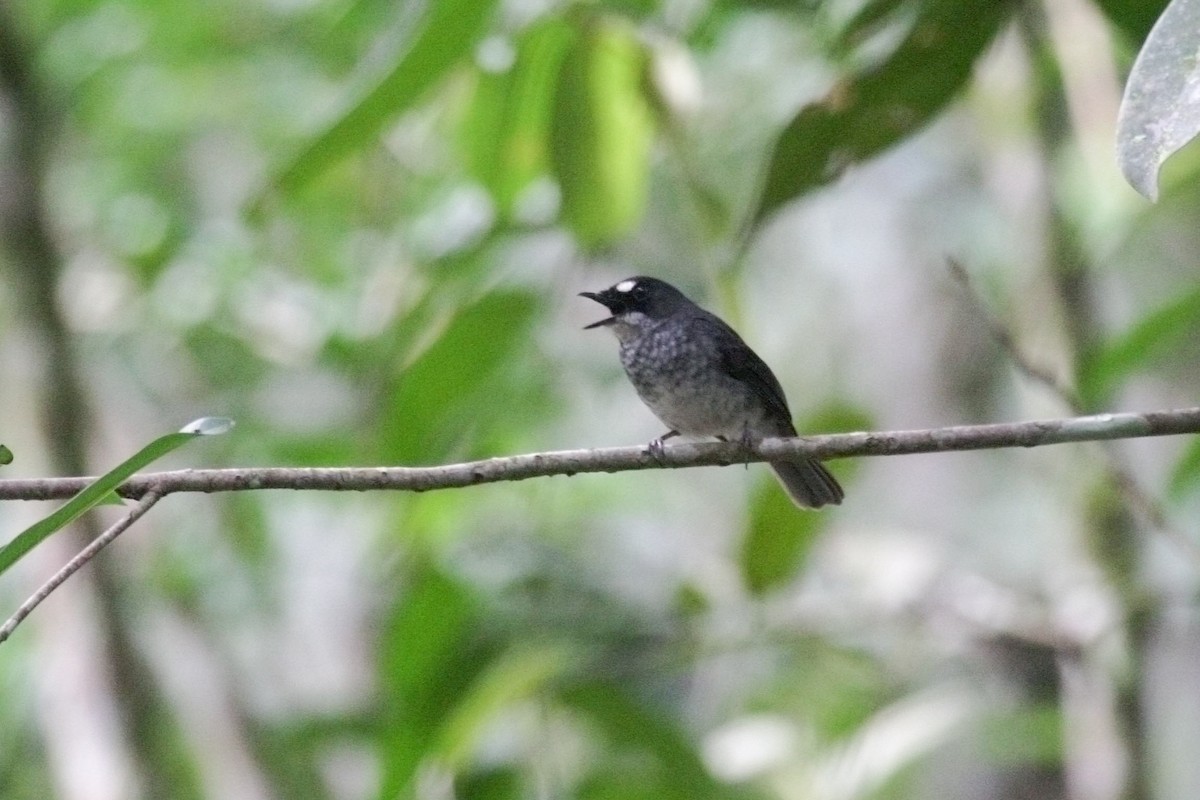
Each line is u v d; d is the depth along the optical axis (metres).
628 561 12.28
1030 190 11.71
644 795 10.80
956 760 12.38
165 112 16.72
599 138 9.73
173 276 14.62
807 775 12.48
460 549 11.93
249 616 15.48
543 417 13.99
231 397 15.56
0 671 15.17
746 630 11.04
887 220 14.56
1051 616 11.09
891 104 7.73
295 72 16.41
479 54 9.32
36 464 13.70
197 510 15.48
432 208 12.64
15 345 13.78
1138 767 10.74
